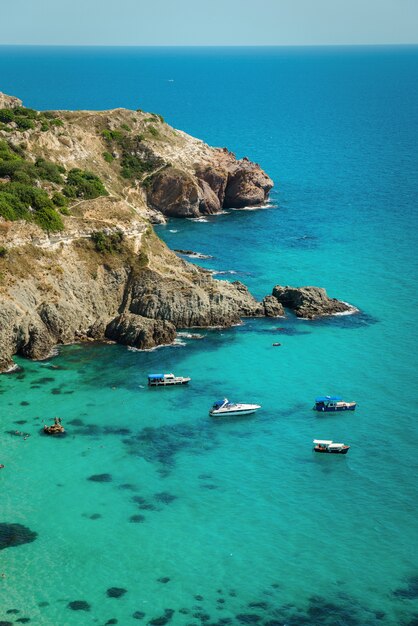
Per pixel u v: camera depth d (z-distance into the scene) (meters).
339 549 77.31
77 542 77.25
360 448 95.38
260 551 76.88
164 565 74.62
